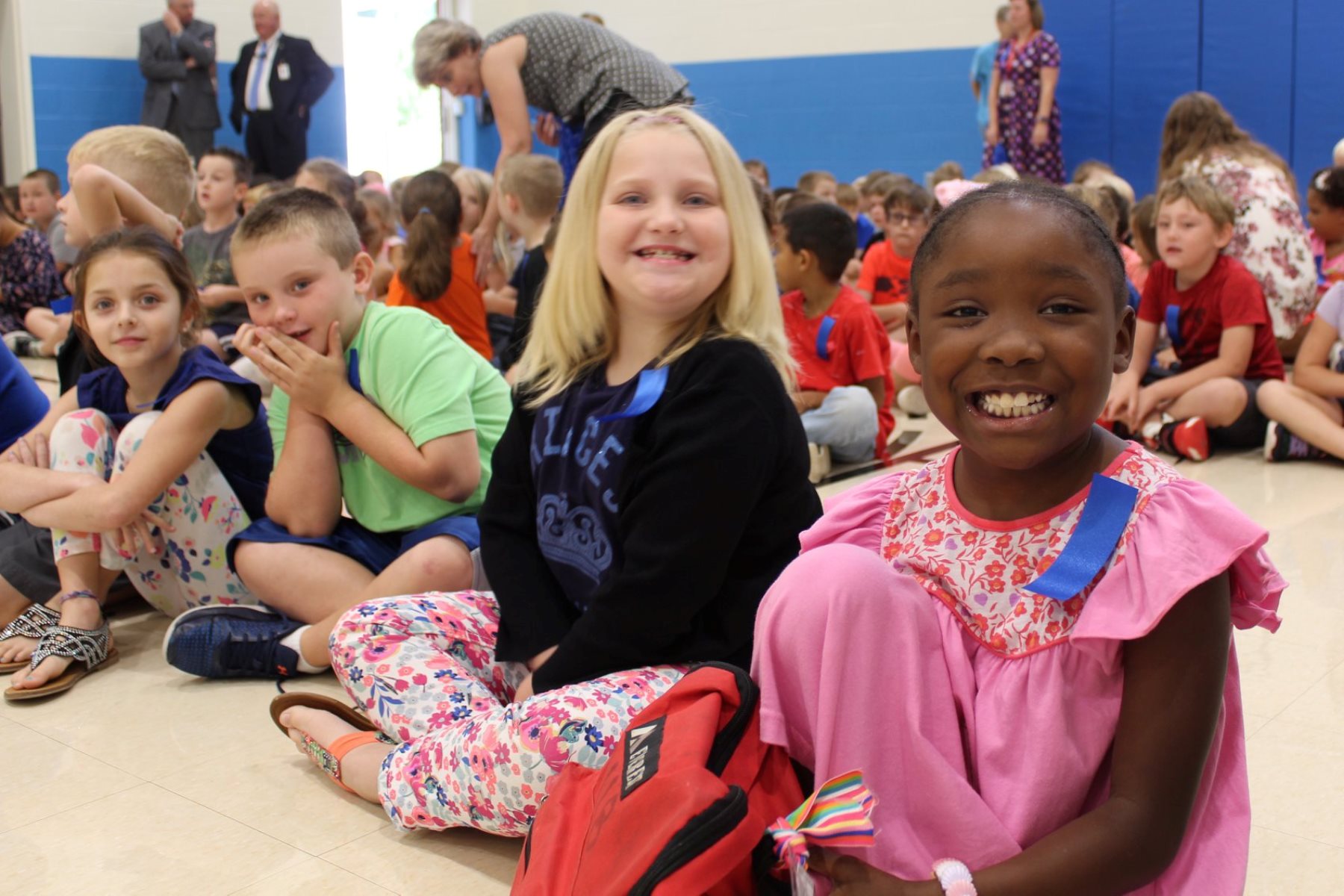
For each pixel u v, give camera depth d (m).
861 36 8.19
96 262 2.02
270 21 8.42
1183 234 3.38
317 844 1.43
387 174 9.83
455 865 1.38
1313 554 2.43
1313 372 3.26
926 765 1.01
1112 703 1.01
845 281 5.54
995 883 0.93
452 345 2.02
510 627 1.52
